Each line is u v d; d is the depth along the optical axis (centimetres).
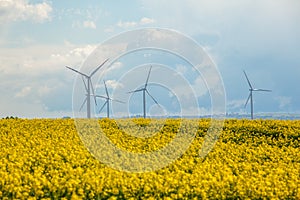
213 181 1541
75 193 1469
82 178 1580
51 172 1695
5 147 2173
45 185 1525
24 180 1591
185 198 1435
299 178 1738
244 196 1460
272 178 1662
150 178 1599
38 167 1791
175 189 1510
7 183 1535
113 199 1402
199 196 1466
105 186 1512
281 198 1487
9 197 1445
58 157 1934
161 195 1481
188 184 1545
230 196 1460
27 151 2050
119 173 1662
